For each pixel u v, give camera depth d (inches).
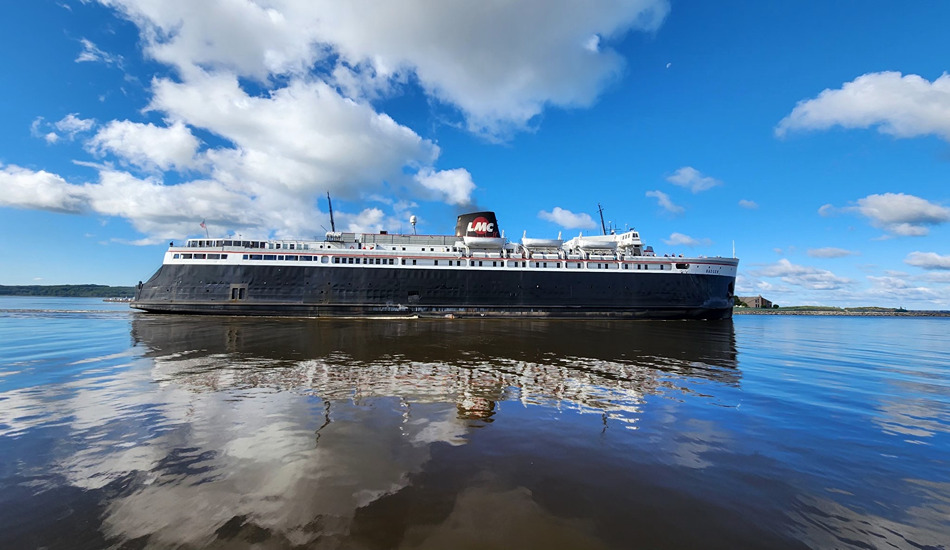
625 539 165.2
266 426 297.6
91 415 321.4
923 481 230.4
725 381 505.7
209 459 237.8
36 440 267.0
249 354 635.5
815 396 438.3
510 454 252.4
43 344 735.7
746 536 169.9
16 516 175.3
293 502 189.0
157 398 374.3
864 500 205.6
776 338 1163.3
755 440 291.9
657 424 321.7
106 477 213.9
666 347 818.2
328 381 450.9
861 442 293.7
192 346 718.5
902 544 167.8
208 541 158.1
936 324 2856.8
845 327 2060.8
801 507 196.5
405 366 547.5
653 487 212.1
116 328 1037.8
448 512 182.1
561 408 361.4
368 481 211.6
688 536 168.9
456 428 301.1
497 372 519.2
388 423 309.1
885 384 516.4
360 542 158.6
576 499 197.5
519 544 160.1
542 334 1012.5
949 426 336.8
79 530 165.8
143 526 168.9
